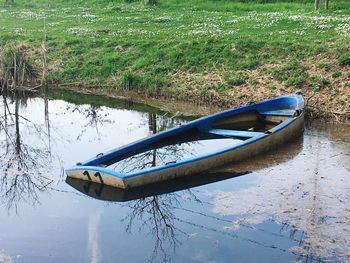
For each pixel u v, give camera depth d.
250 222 10.47
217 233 10.08
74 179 12.59
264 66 21.78
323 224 10.35
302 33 25.23
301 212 10.84
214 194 11.88
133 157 14.16
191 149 15.09
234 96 20.03
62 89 23.45
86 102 21.48
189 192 12.12
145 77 22.30
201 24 30.88
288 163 13.73
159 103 20.75
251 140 13.94
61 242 9.82
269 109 17.64
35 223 10.60
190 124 15.55
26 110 20.45
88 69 24.44
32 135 17.05
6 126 18.25
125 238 9.98
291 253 9.34
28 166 13.98
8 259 9.22
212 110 19.53
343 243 9.66
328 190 11.95
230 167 13.38
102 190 12.13
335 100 18.53
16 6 45.38
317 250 9.43
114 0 45.06
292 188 12.07
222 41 24.62
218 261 9.13
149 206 11.40
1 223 10.60
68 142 16.22
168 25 31.36
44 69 23.42
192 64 23.00
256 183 12.43
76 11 40.78
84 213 11.06
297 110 16.28
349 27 25.78
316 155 14.34
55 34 29.81
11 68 22.97
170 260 9.18
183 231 10.20
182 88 21.19
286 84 20.11
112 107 20.67
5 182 12.82
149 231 10.26
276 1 41.44
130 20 34.03
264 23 29.42
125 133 17.08
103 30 30.11
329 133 16.44
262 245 9.62
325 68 20.52
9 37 29.64
